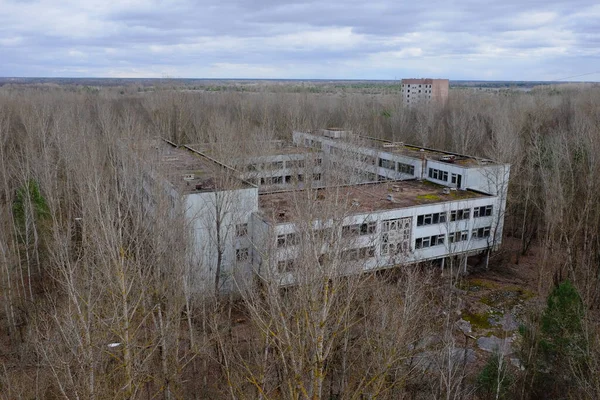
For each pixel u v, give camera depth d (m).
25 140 55.88
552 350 24.95
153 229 28.45
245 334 29.83
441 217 44.78
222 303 34.03
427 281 29.30
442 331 28.19
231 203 36.06
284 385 19.69
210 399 25.91
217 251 37.66
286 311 18.28
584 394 22.59
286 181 54.47
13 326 33.00
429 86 178.00
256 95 128.50
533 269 48.03
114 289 21.91
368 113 103.50
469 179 50.62
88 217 27.92
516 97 125.31
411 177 57.06
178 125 83.06
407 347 23.17
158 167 34.16
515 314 38.78
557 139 55.34
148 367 24.75
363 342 23.44
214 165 41.53
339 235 17.77
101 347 20.81
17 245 39.03
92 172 30.36
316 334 15.97
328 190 24.95
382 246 39.53
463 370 24.00
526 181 53.69
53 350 21.16
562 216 42.09
